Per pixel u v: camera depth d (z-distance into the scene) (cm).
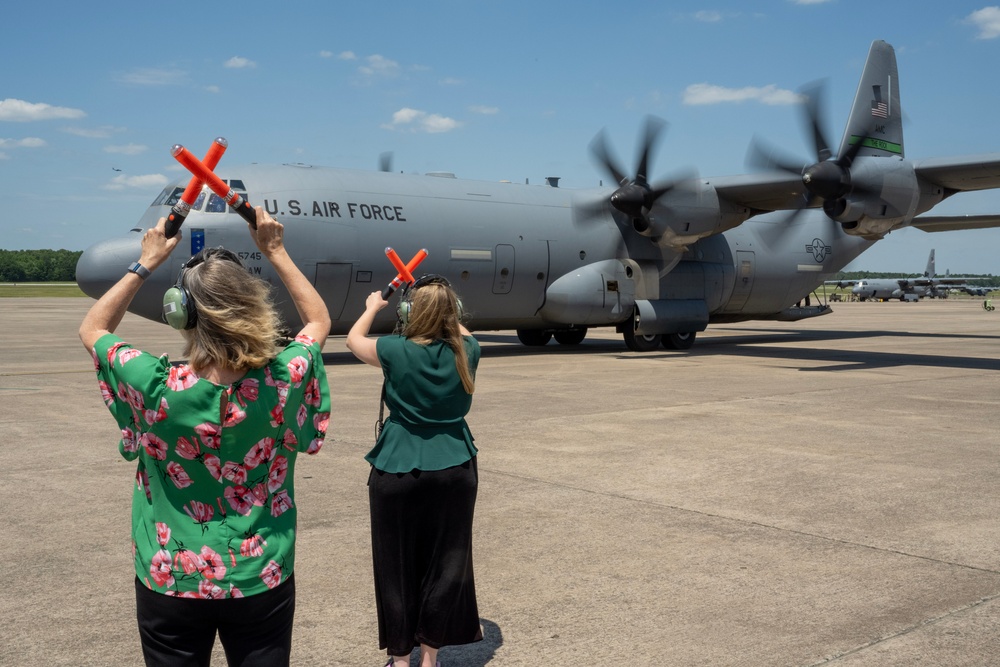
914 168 1758
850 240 2519
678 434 950
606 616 446
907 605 461
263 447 247
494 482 729
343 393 1285
